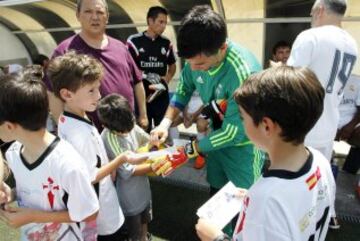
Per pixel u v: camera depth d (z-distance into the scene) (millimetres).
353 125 3764
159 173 1900
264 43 4539
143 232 2564
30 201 1470
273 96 883
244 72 1673
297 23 4312
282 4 3834
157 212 3275
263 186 904
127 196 2266
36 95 1303
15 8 5484
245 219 930
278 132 907
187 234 2943
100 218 1962
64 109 1830
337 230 2928
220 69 1759
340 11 2297
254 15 4129
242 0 3809
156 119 4188
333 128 2434
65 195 1400
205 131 2211
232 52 1715
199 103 3504
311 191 928
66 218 1430
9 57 7238
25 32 6906
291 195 885
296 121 885
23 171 1410
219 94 1839
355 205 3305
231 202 1321
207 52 1564
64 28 6164
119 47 2680
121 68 2613
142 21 5066
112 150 2133
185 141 2105
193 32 1535
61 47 2480
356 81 3750
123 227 2342
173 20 4805
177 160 1883
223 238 1179
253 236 887
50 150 1367
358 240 2801
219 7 4012
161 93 4113
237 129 1693
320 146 2430
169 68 4348
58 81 1713
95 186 1887
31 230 1519
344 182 3758
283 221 854
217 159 2053
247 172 1923
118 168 2150
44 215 1416
